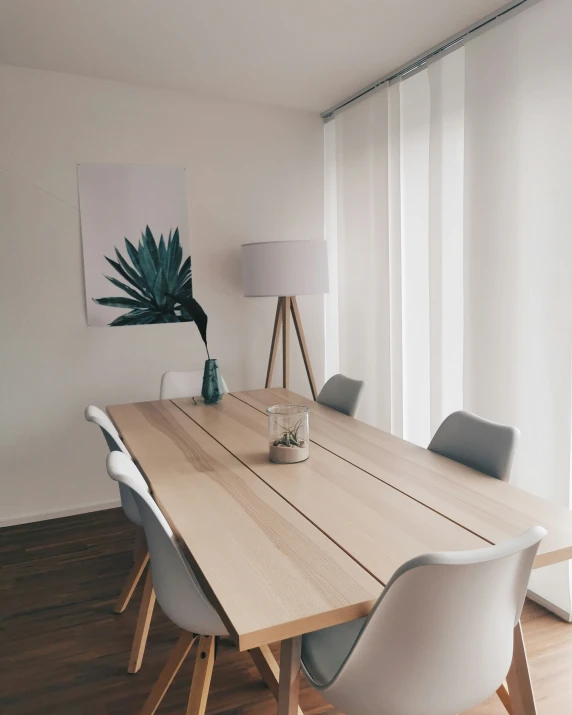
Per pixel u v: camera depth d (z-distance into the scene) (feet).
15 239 11.31
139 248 12.26
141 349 12.51
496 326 9.04
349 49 10.15
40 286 11.58
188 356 12.98
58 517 12.04
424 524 5.06
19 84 11.07
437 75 10.13
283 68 11.05
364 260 12.58
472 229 9.32
